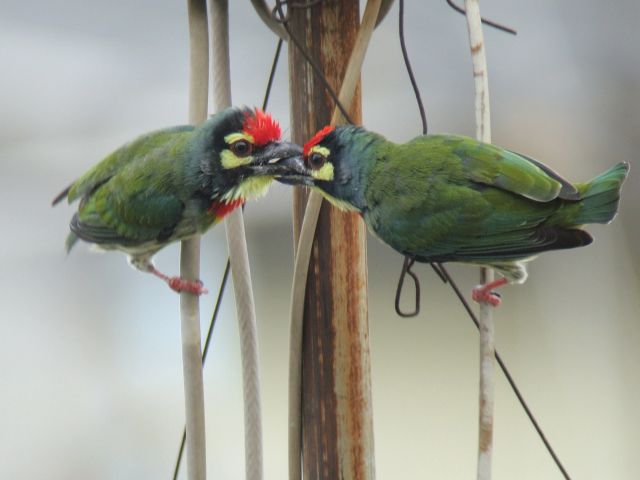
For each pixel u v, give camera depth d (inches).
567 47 585.0
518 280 333.1
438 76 599.8
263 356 536.1
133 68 633.0
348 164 304.0
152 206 349.4
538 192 308.3
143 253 371.6
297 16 295.1
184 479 520.1
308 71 297.7
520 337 528.1
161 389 554.3
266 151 332.8
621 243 537.0
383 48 604.4
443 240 321.1
